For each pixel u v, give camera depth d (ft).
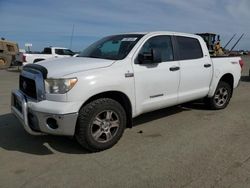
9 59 76.28
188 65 19.27
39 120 13.69
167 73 17.67
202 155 14.25
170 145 15.60
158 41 17.90
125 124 15.67
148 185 11.46
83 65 14.79
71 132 13.60
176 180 11.82
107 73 14.71
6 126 18.94
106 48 17.75
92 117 14.08
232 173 12.38
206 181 11.72
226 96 23.59
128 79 15.51
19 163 13.50
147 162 13.50
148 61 16.28
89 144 14.26
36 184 11.60
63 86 13.39
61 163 13.47
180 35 19.51
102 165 13.23
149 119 20.51
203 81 20.76
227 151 14.75
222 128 18.56
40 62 16.31
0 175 12.35
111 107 14.73
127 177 12.10
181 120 20.33
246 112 22.68
